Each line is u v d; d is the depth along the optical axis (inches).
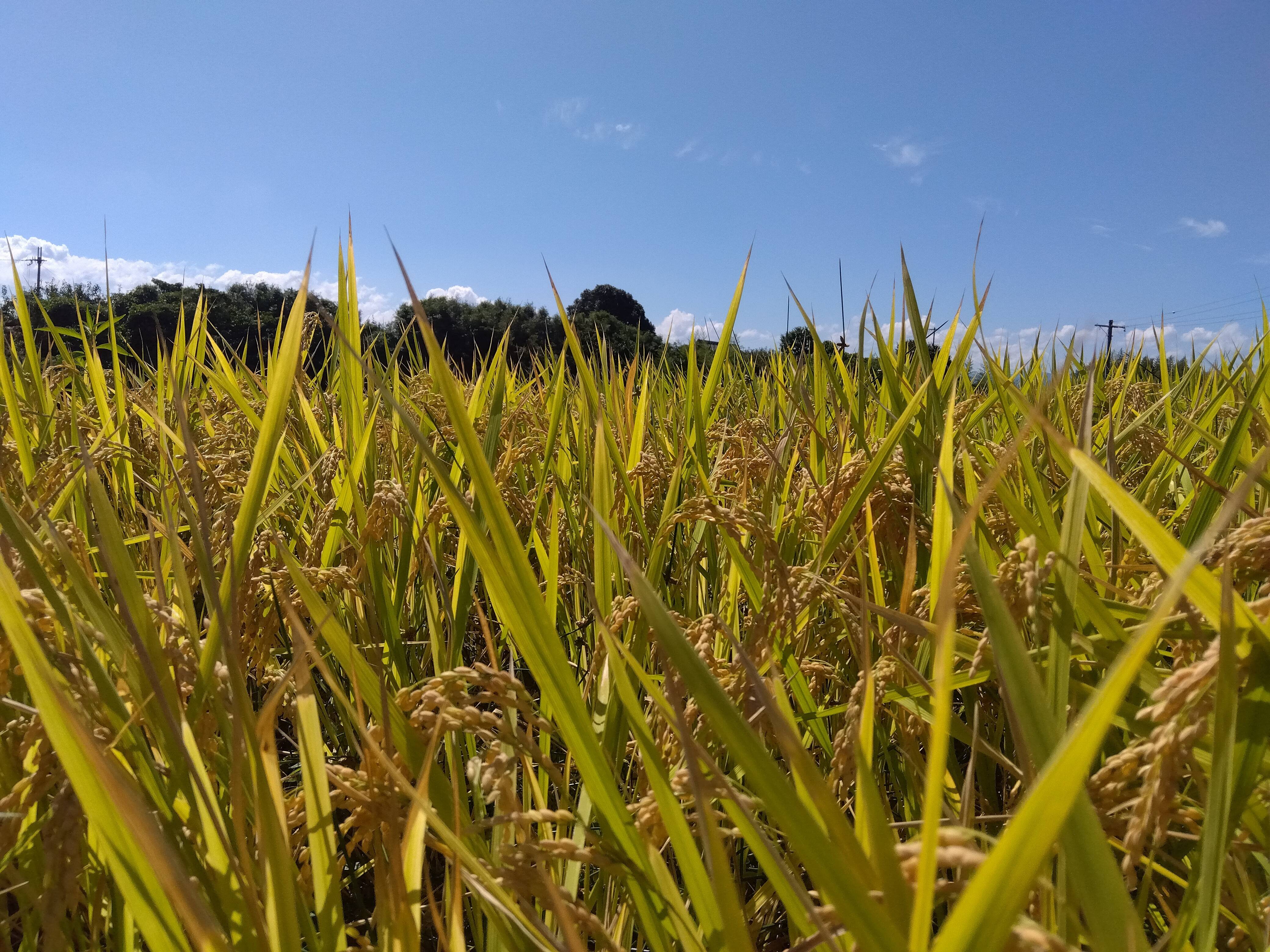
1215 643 25.8
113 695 33.6
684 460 85.1
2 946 34.5
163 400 110.5
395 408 29.9
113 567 30.5
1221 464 54.2
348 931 37.4
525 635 31.5
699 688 22.7
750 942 23.1
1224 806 25.3
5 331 121.1
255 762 27.5
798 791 38.2
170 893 21.6
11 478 68.2
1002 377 66.9
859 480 61.9
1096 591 49.3
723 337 94.2
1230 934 36.3
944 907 46.9
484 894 30.3
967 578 44.7
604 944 33.2
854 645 53.1
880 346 84.7
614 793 32.2
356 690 35.2
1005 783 53.5
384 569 76.0
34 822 34.9
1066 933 29.4
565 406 109.7
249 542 43.5
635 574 24.0
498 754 33.9
